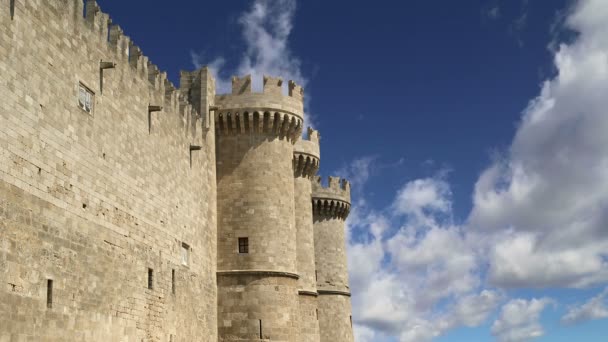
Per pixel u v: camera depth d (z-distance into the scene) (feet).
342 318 252.83
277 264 174.81
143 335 124.06
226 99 183.01
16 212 90.22
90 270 107.65
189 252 151.74
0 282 85.76
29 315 90.99
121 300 116.98
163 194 139.54
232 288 170.50
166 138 144.25
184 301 145.59
